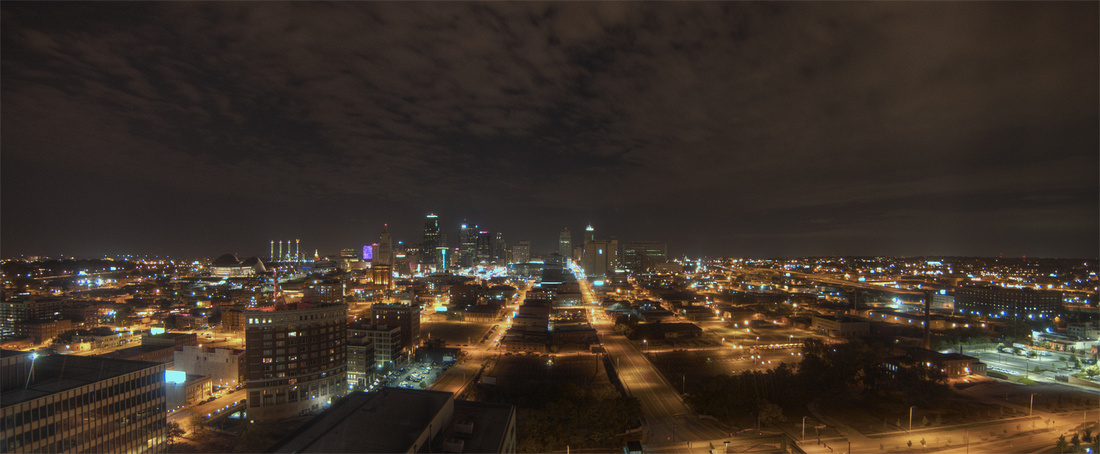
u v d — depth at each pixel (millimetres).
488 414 143750
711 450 191875
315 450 105812
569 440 192125
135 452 166750
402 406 128750
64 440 145250
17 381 151250
